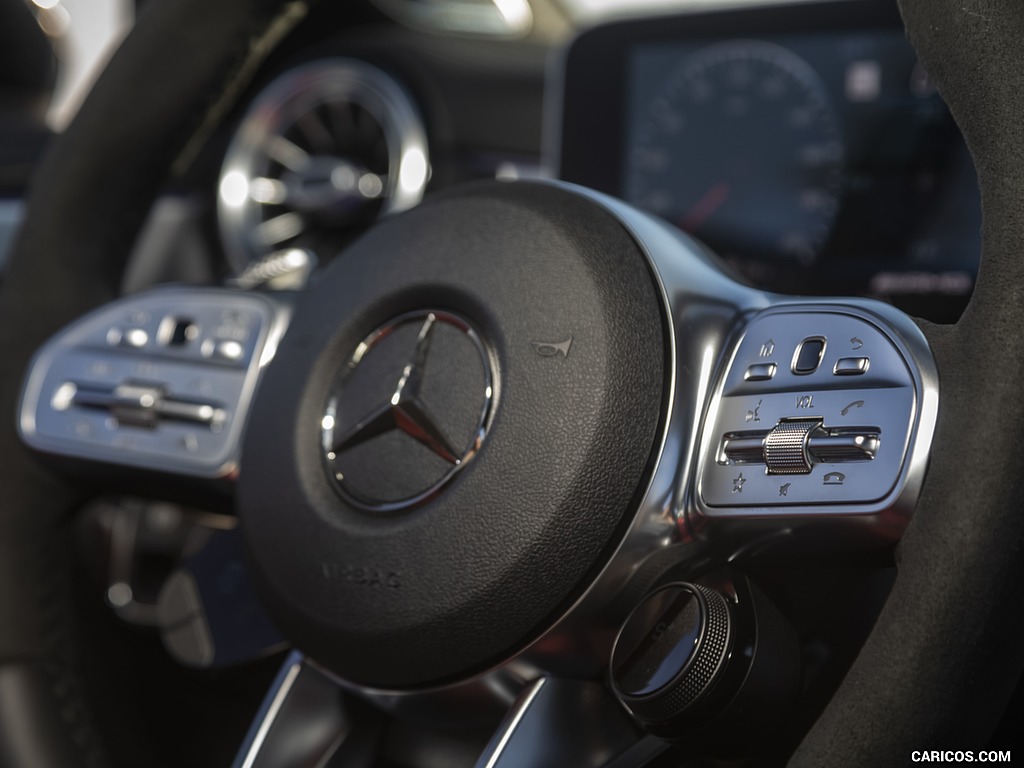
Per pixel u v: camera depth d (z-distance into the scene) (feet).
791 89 4.45
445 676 1.74
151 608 4.60
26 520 2.39
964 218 4.21
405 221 1.97
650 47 4.53
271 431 1.93
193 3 2.39
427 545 1.71
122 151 2.47
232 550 2.50
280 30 2.56
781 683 1.62
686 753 1.75
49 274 2.46
